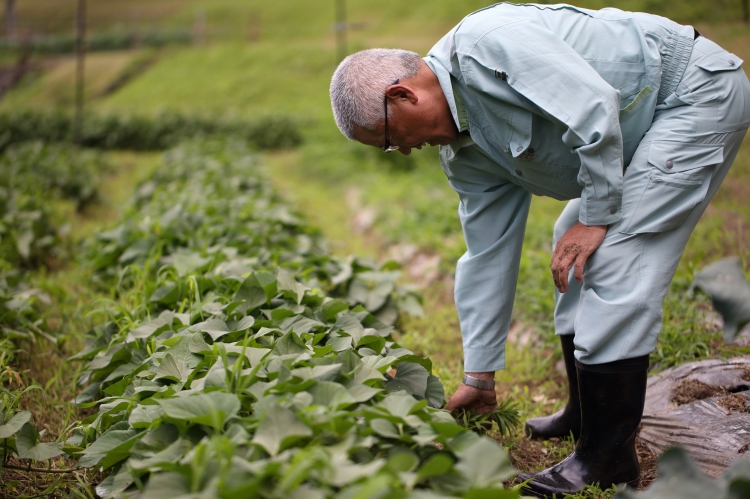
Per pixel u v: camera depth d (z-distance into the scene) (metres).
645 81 2.04
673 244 2.04
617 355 2.00
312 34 25.41
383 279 3.78
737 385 2.62
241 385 1.95
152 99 21.92
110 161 10.91
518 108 2.04
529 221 5.16
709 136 2.03
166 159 9.69
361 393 1.88
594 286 2.05
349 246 6.09
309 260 4.05
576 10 2.10
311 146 10.78
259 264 3.77
